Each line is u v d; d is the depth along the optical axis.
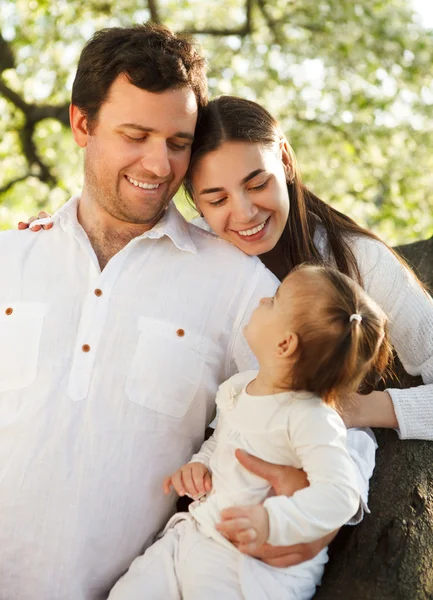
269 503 1.84
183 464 2.26
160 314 2.25
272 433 1.98
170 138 2.22
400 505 2.16
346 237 2.59
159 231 2.29
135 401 2.18
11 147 8.48
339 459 1.89
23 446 2.14
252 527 1.81
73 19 8.25
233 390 2.12
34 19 8.16
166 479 2.19
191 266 2.31
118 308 2.23
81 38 8.25
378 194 8.38
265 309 2.05
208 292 2.29
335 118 8.22
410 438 2.33
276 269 2.68
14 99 7.95
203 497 2.10
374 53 8.09
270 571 1.93
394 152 8.24
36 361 2.20
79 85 2.28
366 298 2.03
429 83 8.22
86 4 8.21
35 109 8.03
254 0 8.19
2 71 8.07
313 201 2.70
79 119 2.35
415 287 2.47
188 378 2.24
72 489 2.12
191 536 2.04
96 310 2.22
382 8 8.17
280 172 2.44
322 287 1.98
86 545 2.13
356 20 8.10
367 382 2.47
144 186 2.25
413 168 8.22
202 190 2.38
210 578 1.95
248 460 1.99
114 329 2.21
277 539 1.82
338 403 2.08
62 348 2.21
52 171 8.46
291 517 1.82
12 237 2.38
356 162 8.30
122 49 2.19
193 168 2.40
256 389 2.08
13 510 2.12
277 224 2.43
